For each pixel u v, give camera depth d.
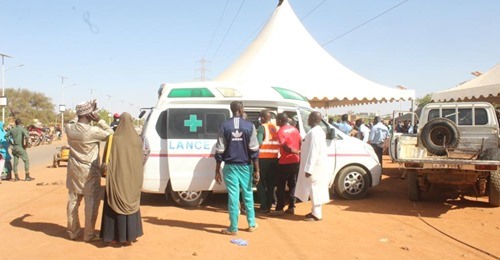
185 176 8.26
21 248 5.82
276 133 8.02
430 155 9.63
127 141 5.82
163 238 6.34
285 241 6.26
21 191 10.69
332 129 9.08
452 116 10.14
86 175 6.01
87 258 5.43
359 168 9.38
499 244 6.24
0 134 12.28
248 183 6.65
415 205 8.96
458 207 8.81
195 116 8.41
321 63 16.28
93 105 6.07
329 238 6.46
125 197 5.73
